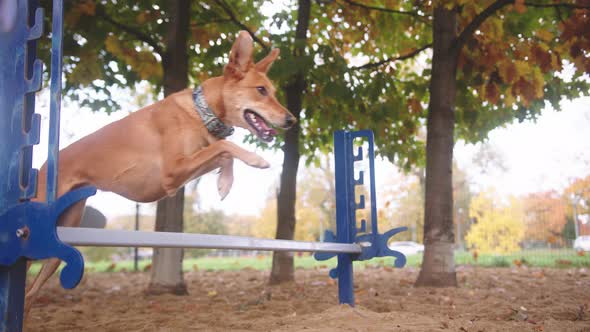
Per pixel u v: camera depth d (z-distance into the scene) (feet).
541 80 26.25
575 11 24.75
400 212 106.83
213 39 28.30
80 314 17.76
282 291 24.25
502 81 27.17
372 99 28.09
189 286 30.01
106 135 11.37
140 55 25.12
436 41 25.63
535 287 23.15
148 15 25.29
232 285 29.63
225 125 12.19
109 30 24.07
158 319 15.61
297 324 12.64
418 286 24.26
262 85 12.17
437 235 24.14
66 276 6.64
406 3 30.30
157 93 30.66
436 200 24.36
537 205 79.56
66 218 10.93
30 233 7.04
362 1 29.55
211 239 8.55
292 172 28.71
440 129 24.84
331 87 24.17
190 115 11.70
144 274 43.62
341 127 29.76
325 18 31.27
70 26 22.62
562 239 68.03
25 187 7.33
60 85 7.22
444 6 23.41
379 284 27.02
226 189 11.21
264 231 115.24
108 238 6.99
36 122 7.29
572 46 24.16
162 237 7.63
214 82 12.12
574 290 21.66
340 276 15.06
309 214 113.80
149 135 11.43
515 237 64.80
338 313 13.12
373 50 32.42
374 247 14.78
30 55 7.66
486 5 23.81
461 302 18.11
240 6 29.94
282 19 26.21
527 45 26.08
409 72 37.47
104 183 11.14
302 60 23.24
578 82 29.89
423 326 11.77
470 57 26.96
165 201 23.84
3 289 7.27
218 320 14.97
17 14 7.70
